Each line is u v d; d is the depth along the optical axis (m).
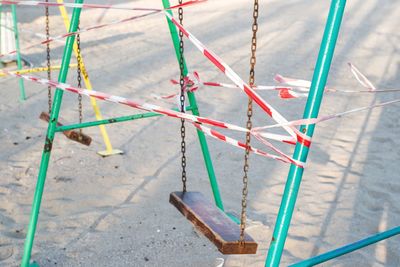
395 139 5.06
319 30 9.66
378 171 4.36
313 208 3.73
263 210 3.72
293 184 1.85
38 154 4.54
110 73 7.12
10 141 4.80
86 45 8.63
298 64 7.62
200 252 3.16
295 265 2.04
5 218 3.49
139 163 4.44
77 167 4.30
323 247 3.25
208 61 7.77
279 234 1.87
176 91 6.44
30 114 5.54
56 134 4.98
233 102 6.07
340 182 4.15
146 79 6.89
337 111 5.83
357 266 3.04
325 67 1.77
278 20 10.53
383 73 7.30
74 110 5.70
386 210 3.74
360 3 12.17
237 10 11.66
